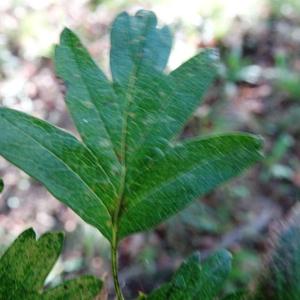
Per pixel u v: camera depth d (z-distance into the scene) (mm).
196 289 70
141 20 76
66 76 72
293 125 487
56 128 68
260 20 579
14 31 550
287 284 62
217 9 569
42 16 568
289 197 434
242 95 508
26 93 505
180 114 72
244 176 437
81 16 575
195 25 560
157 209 69
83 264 365
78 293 68
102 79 73
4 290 66
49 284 86
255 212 420
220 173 68
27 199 422
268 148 467
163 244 393
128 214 69
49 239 67
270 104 503
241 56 549
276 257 64
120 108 72
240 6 580
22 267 67
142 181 70
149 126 71
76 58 73
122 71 73
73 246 377
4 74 517
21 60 530
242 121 482
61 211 411
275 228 65
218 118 478
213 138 69
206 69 73
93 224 69
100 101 72
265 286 64
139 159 70
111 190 69
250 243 401
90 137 70
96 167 69
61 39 73
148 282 364
